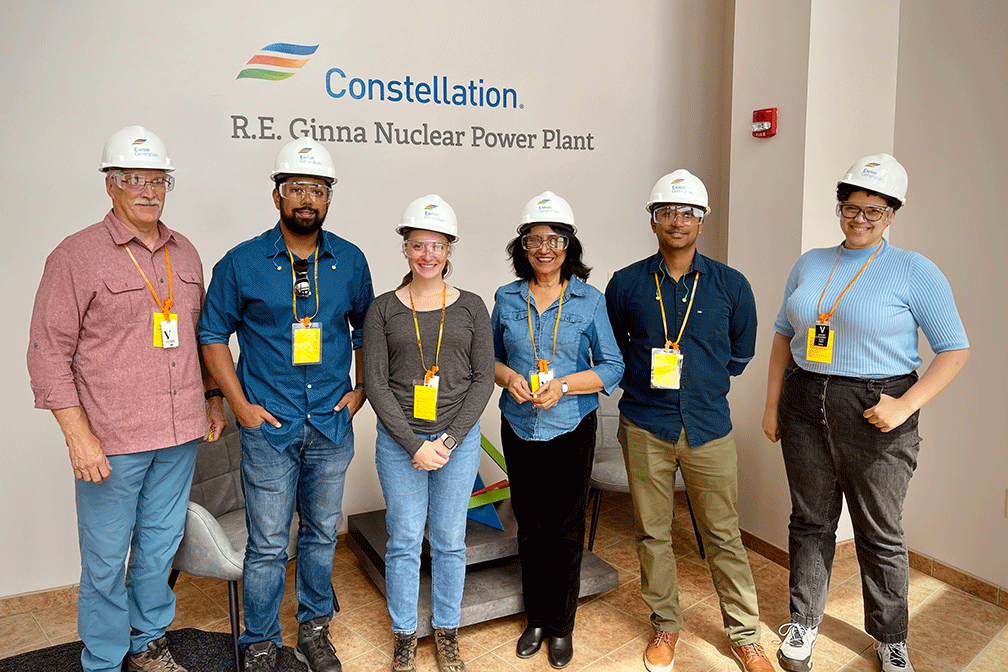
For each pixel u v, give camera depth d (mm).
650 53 4082
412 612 2555
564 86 3887
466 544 2982
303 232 2320
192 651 2717
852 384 2418
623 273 2635
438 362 2391
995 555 3074
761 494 3574
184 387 2328
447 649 2596
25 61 2857
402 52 3486
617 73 4008
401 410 2379
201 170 3182
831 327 2453
